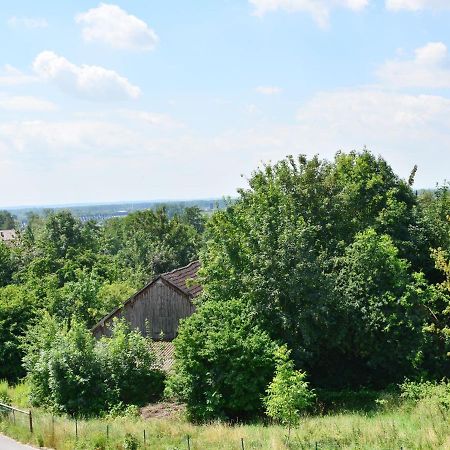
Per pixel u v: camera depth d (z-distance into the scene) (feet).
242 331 73.67
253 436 58.44
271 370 71.97
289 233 79.15
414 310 78.79
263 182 96.68
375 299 77.71
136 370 83.46
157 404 82.23
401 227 94.12
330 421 62.75
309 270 78.13
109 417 75.72
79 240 216.95
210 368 73.10
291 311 78.59
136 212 306.14
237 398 71.41
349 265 82.69
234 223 90.38
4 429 68.08
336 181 95.40
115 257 238.89
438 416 60.34
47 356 84.17
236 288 82.64
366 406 73.46
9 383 106.93
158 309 107.24
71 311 124.57
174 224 271.90
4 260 166.40
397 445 51.42
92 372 82.02
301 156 95.71
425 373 77.15
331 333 79.36
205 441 57.77
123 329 88.94
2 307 111.45
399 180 102.63
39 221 420.36
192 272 120.26
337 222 92.53
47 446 61.16
